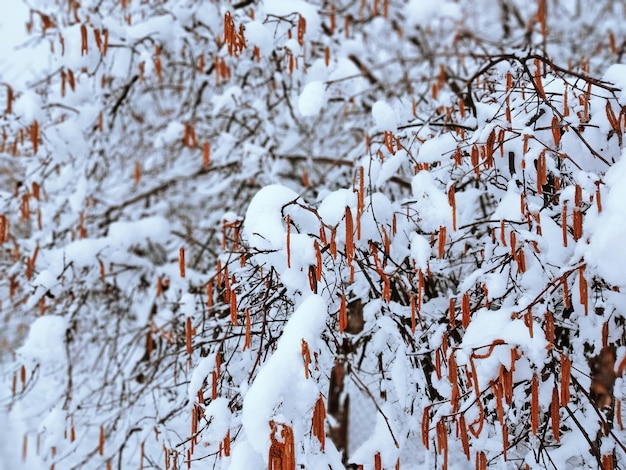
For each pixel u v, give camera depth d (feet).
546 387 9.65
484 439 9.64
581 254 8.36
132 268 19.02
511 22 27.17
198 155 22.63
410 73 21.27
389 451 10.03
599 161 9.68
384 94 21.02
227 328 11.59
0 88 16.40
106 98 18.95
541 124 10.14
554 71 10.31
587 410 10.02
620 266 7.98
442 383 10.29
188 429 13.35
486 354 7.90
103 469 16.99
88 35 15.28
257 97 19.51
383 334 11.66
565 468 10.27
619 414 9.40
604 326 9.04
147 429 13.98
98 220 22.38
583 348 10.23
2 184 23.77
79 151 17.53
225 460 9.18
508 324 8.54
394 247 11.10
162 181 22.47
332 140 21.56
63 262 16.19
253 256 10.03
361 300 12.61
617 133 9.07
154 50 17.25
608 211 8.23
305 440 9.16
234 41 11.44
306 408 8.14
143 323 20.35
